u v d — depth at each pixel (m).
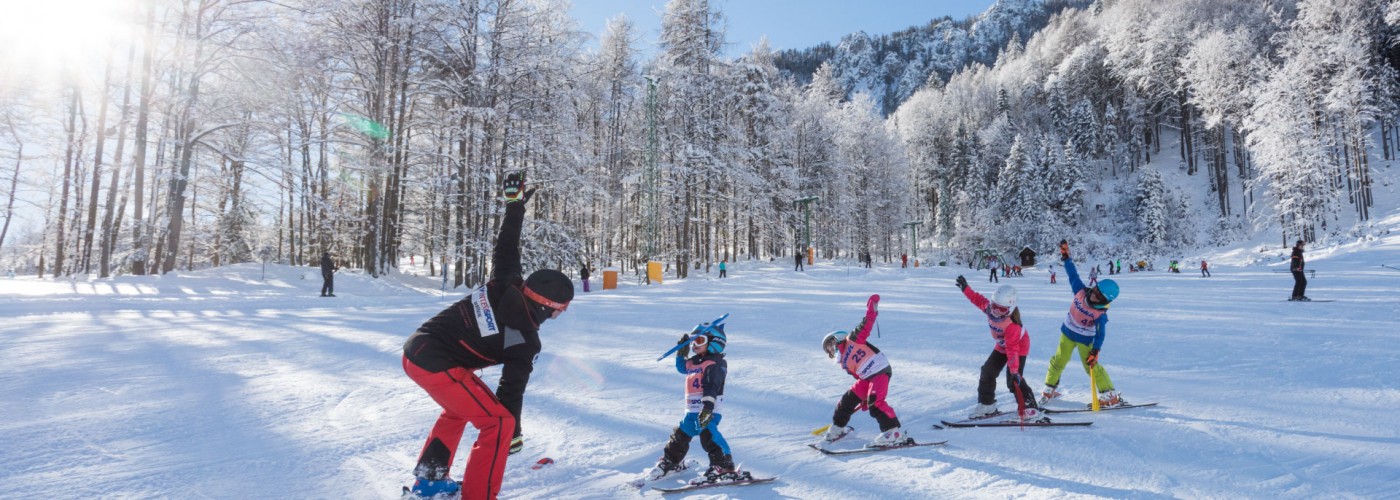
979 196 77.25
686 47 36.62
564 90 29.42
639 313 13.82
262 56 23.48
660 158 37.47
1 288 18.14
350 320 12.15
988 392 4.89
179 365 6.93
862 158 60.53
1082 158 80.69
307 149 28.92
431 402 5.25
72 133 27.50
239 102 24.77
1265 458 3.78
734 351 8.37
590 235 40.50
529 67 27.78
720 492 3.38
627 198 43.34
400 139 27.06
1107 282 5.16
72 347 8.30
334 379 6.18
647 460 3.99
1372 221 51.03
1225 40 64.94
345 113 26.84
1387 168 60.19
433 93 27.33
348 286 23.66
